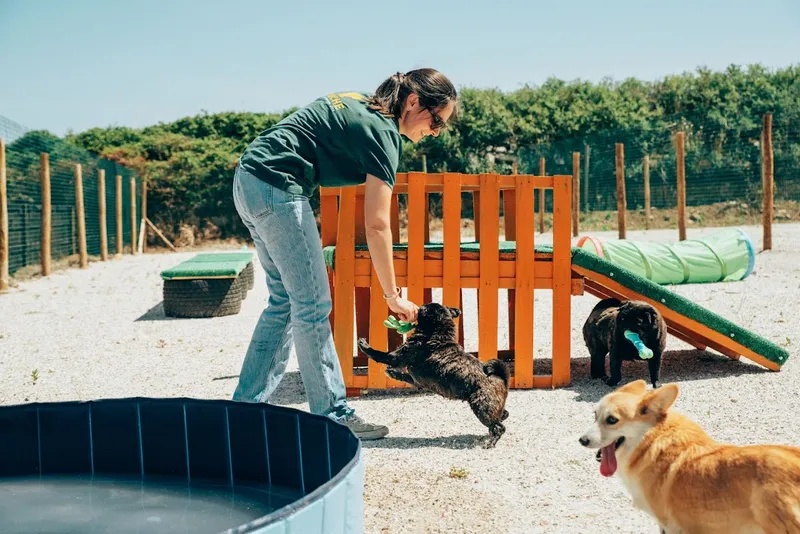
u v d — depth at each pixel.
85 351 8.37
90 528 2.93
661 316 5.96
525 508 3.76
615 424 3.01
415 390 6.19
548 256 6.20
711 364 6.90
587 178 30.23
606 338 6.19
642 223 29.45
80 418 3.55
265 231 4.33
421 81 4.37
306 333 4.46
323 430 2.98
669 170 30.56
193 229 30.17
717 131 31.25
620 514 3.66
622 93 35.09
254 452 3.34
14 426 3.54
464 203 30.89
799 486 2.48
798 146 29.95
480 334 6.18
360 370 6.76
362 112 4.25
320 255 4.42
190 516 3.04
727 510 2.68
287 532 1.99
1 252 13.98
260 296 13.09
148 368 7.46
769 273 13.48
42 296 13.38
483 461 4.48
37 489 3.37
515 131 33.09
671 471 2.87
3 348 8.59
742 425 5.00
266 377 4.70
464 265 6.14
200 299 10.68
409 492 3.98
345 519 2.28
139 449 3.54
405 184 6.08
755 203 29.50
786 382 6.07
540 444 4.77
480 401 4.73
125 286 14.95
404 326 4.91
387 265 4.32
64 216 20.41
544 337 8.54
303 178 4.36
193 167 30.44
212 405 3.41
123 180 25.61
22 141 18.58
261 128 34.91
